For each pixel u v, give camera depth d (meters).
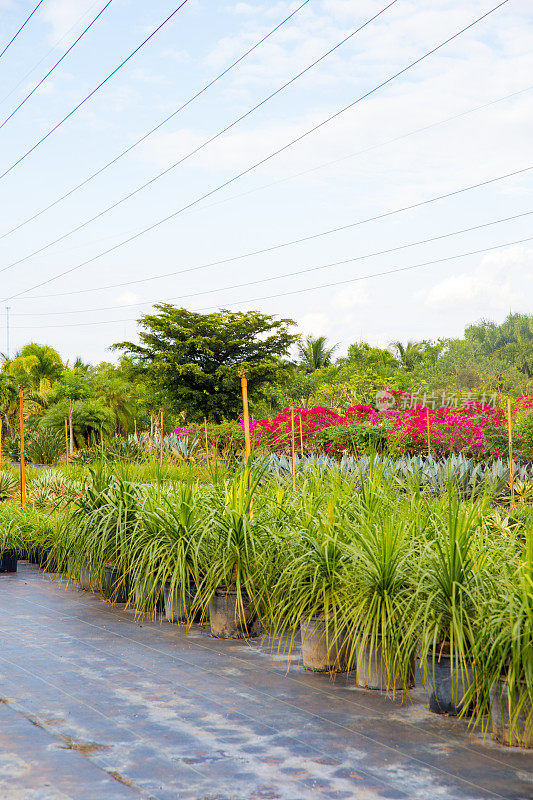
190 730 4.66
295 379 44.16
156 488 8.70
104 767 4.10
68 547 9.05
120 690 5.46
